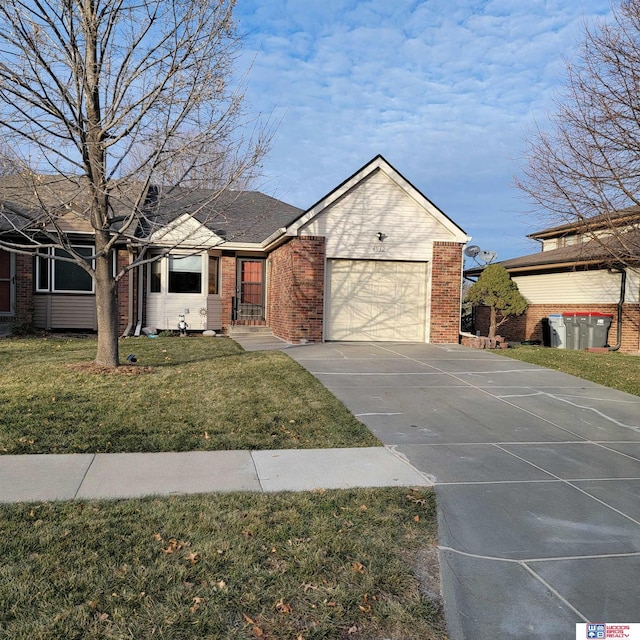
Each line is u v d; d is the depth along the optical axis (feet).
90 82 27.76
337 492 15.66
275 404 25.09
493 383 32.17
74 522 13.09
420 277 49.16
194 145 27.66
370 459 18.86
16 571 10.90
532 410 26.48
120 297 52.16
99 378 28.53
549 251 71.10
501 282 55.57
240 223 56.80
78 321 52.24
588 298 57.57
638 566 12.16
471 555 12.44
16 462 17.19
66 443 18.94
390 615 10.12
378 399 27.50
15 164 26.21
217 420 22.25
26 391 25.36
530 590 11.10
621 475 18.01
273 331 54.24
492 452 20.11
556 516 14.67
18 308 50.93
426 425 23.41
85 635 9.20
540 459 19.47
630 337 53.06
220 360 35.78
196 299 54.54
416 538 13.14
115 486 15.55
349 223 47.11
